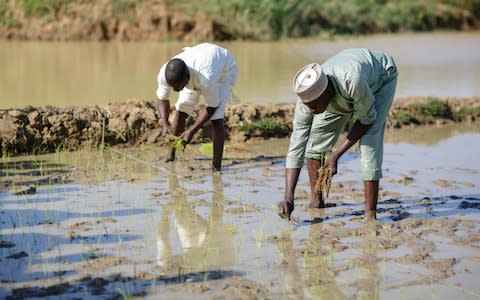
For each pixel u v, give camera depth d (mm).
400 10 35500
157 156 10273
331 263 6293
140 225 7219
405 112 13148
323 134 7578
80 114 10914
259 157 10445
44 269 6027
